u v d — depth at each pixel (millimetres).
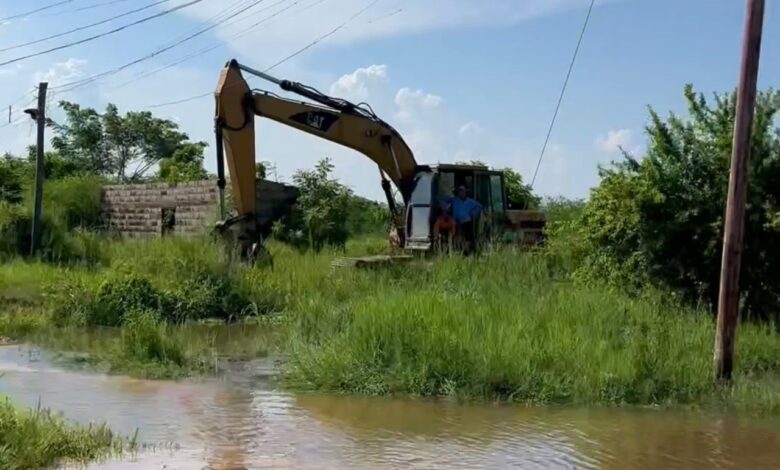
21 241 28844
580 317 13961
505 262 18719
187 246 23359
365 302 15195
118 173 58094
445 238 22203
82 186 39219
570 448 9633
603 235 16859
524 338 12836
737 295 11867
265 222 35062
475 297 15320
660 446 9734
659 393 11703
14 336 16969
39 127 29094
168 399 11852
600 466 9008
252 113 22328
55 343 16172
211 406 11461
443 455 9312
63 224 29453
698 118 16391
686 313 15398
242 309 19531
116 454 9023
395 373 12398
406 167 23609
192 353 14773
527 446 9680
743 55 11562
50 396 11930
